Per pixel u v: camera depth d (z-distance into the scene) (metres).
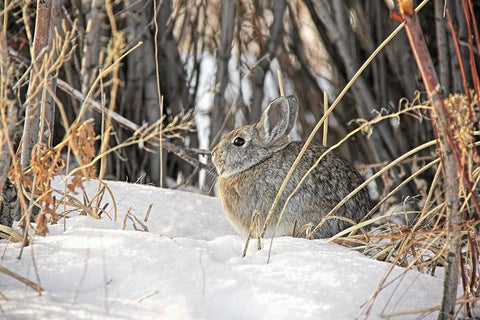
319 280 5.61
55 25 7.44
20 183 6.39
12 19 10.91
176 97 12.88
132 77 12.09
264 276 5.62
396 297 5.57
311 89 13.28
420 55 5.15
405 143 11.62
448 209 5.34
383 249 6.93
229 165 9.02
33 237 6.41
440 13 9.32
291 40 13.34
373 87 12.12
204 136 13.02
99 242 6.09
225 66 12.47
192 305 5.09
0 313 4.80
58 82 9.96
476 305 5.93
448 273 5.26
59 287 5.42
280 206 8.48
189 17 13.25
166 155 12.17
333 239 7.10
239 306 5.17
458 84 10.48
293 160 8.64
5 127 5.79
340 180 8.52
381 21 11.96
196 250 6.07
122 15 10.87
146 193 8.74
